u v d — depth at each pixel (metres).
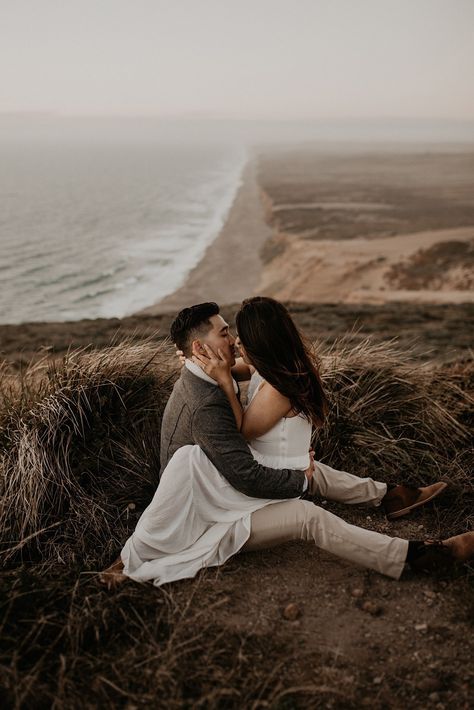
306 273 54.81
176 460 2.68
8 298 55.66
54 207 131.50
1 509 3.09
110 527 3.13
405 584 2.77
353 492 3.29
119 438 3.62
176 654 2.29
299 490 2.71
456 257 53.84
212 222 107.69
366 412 4.00
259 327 2.57
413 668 2.27
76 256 77.62
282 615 2.56
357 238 75.00
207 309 2.65
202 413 2.63
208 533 2.78
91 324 22.28
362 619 2.54
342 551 2.74
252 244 82.25
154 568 2.72
